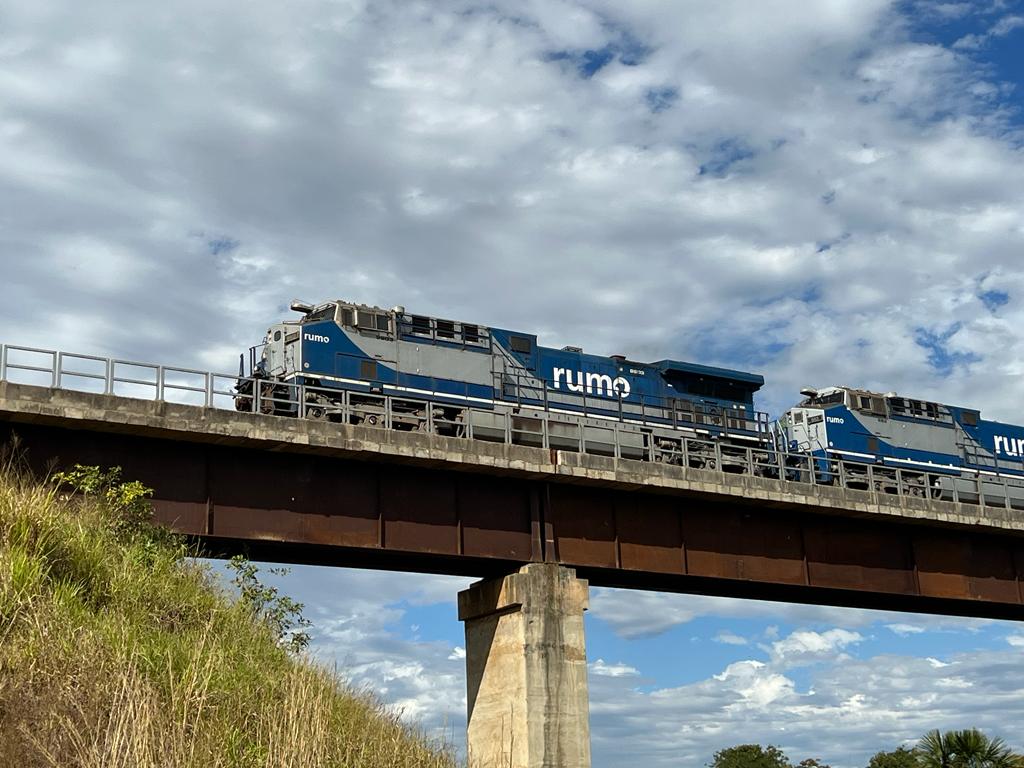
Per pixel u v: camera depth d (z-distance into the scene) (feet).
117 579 81.30
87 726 57.41
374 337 149.18
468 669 123.95
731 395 182.91
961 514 146.92
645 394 172.14
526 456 119.55
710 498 130.82
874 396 197.06
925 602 150.30
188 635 76.84
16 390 96.37
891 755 227.61
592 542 124.98
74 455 100.73
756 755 262.47
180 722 61.52
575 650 118.42
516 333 162.50
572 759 114.32
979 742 119.44
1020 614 160.56
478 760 118.52
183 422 102.63
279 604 92.79
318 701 67.67
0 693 59.00
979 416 211.61
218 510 105.81
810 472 144.05
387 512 114.42
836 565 139.85
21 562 72.08
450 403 151.02
